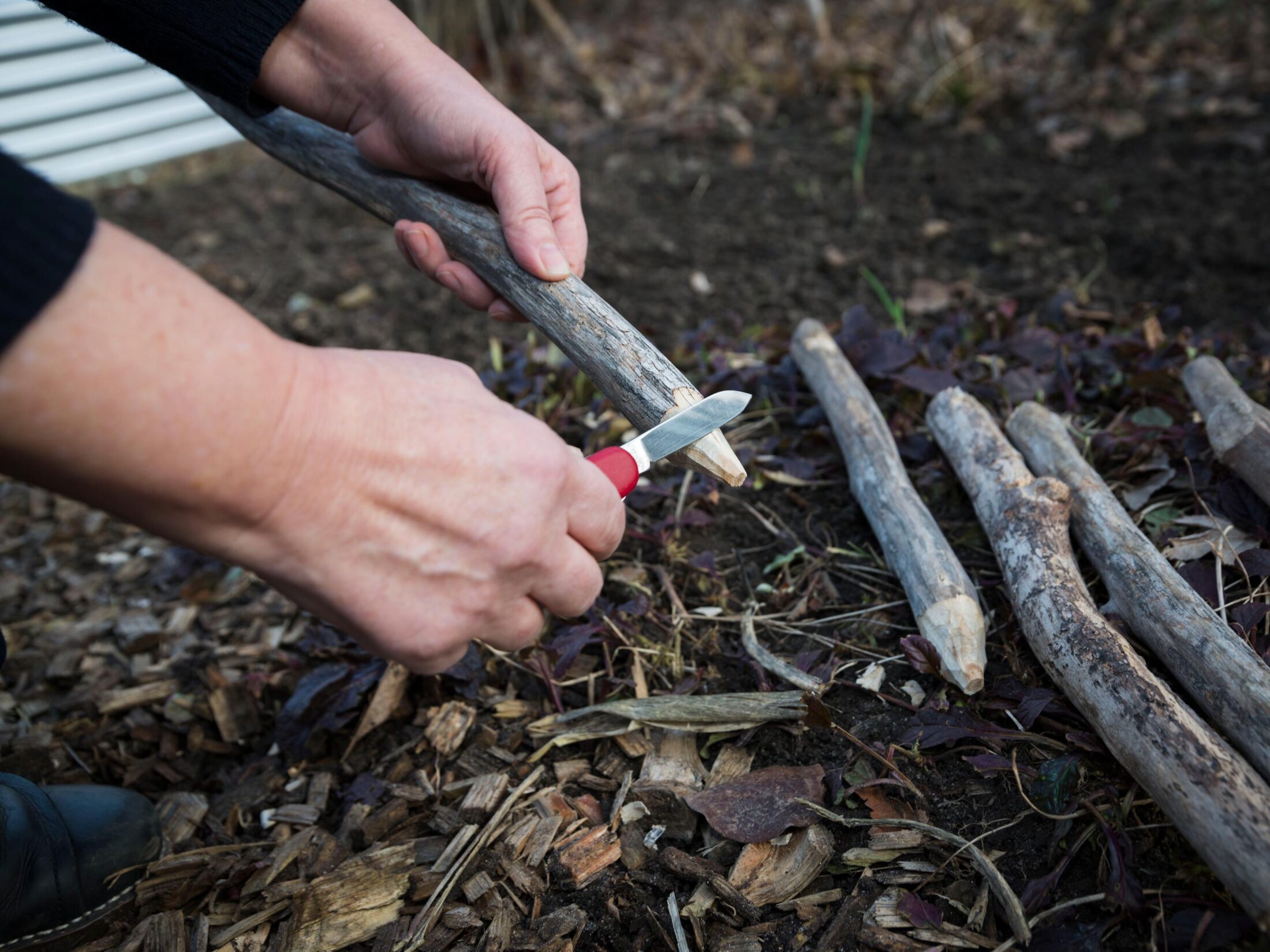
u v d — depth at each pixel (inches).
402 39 53.9
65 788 54.2
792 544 67.7
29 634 77.3
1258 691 43.3
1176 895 42.0
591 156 139.6
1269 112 123.0
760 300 103.3
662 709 54.7
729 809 49.1
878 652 57.5
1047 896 43.5
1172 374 71.1
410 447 33.1
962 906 44.4
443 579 35.8
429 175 58.7
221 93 55.5
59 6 49.9
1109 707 44.8
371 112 56.7
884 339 78.7
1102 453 67.4
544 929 46.7
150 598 80.0
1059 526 55.9
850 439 68.7
